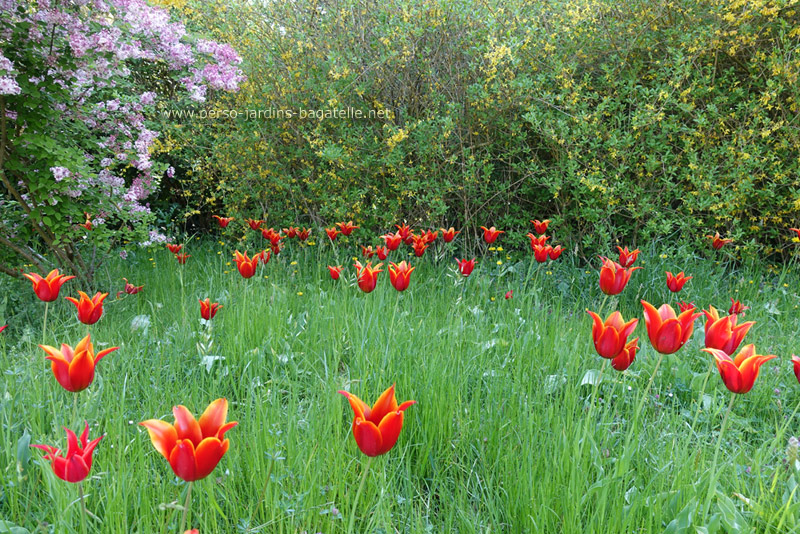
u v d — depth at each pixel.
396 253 5.79
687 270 5.04
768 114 5.70
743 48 5.56
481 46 5.49
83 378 1.57
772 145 5.63
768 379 3.14
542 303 4.64
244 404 2.63
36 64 4.05
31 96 3.96
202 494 1.91
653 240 5.41
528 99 5.62
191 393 2.71
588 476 2.09
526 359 3.21
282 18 6.60
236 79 5.46
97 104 4.59
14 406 2.47
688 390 3.05
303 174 6.15
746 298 4.80
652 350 3.56
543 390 2.85
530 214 6.08
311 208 6.54
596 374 3.00
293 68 6.23
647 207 5.29
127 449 2.05
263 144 6.36
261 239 6.63
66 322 3.85
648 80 5.86
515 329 3.77
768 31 5.38
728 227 5.67
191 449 1.12
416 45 6.00
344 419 2.58
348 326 3.52
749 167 5.17
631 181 5.54
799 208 5.18
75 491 1.80
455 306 3.98
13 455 2.05
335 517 1.77
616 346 1.82
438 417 2.45
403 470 2.26
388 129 5.78
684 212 5.64
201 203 7.56
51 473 1.82
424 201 5.91
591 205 5.61
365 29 6.29
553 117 5.59
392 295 4.38
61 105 4.41
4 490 1.92
